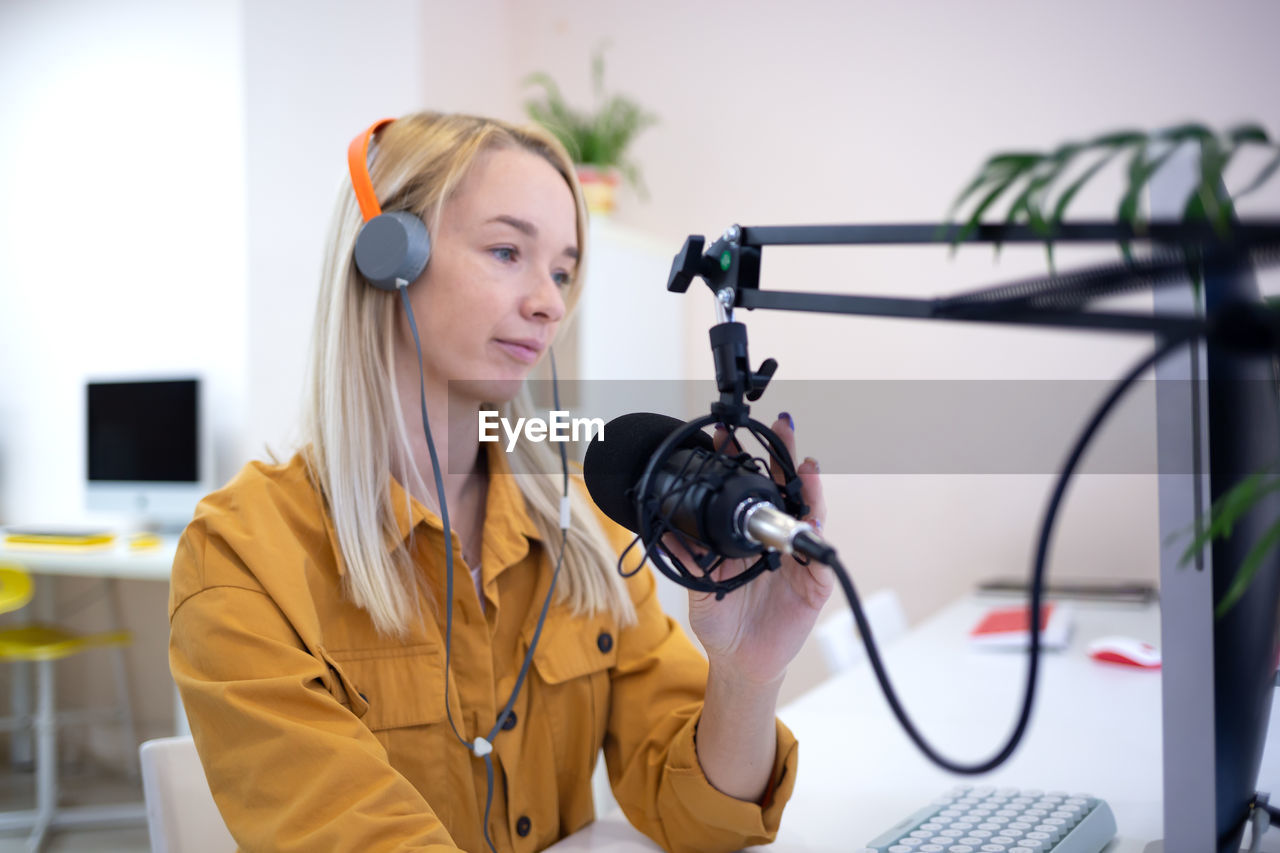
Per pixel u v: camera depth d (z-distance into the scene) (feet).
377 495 2.89
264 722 2.37
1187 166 1.73
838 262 9.73
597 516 3.46
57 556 8.61
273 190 9.32
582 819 3.16
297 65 9.39
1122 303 1.60
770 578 2.57
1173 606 2.04
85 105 11.05
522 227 2.86
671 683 3.22
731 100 10.50
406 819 2.27
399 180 2.84
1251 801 2.36
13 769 10.79
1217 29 8.42
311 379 3.01
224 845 3.05
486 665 2.97
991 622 6.50
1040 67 9.14
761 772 2.76
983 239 1.62
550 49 11.32
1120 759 3.57
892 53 9.78
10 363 11.52
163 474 9.80
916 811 2.98
